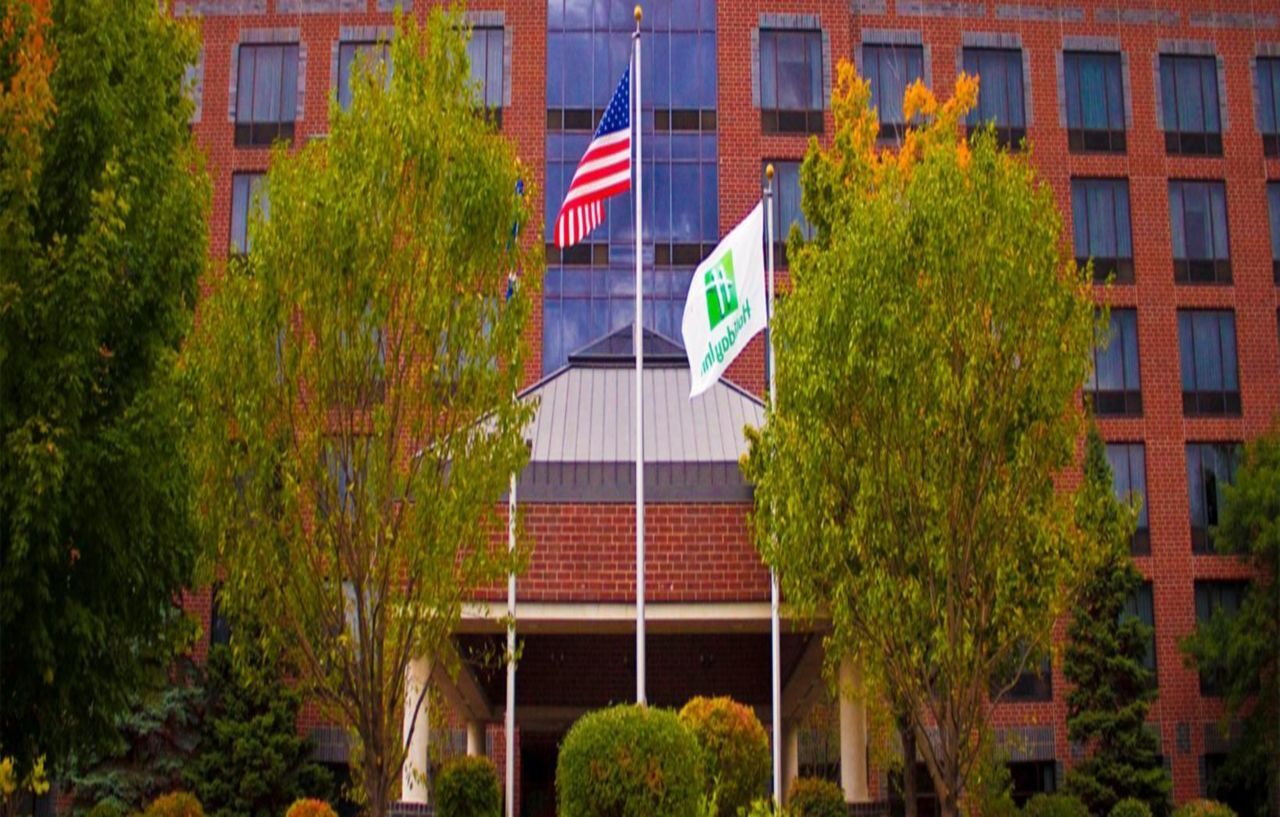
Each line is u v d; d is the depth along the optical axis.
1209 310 43.09
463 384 18.77
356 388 18.58
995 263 20.22
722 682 37.12
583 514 26.23
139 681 22.11
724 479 26.48
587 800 18.36
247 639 19.58
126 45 21.31
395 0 43.25
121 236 20.39
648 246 42.03
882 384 20.19
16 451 18.55
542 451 27.06
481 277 19.17
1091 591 35.88
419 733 26.97
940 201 20.45
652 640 37.47
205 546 18.70
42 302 19.16
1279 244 43.66
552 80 42.94
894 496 20.62
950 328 20.30
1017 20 44.16
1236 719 40.03
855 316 20.31
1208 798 39.72
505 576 20.81
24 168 18.12
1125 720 35.09
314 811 27.17
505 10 43.34
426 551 18.47
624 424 28.36
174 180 21.69
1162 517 41.56
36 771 16.78
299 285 18.44
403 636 18.69
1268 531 36.41
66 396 19.28
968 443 20.38
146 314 20.92
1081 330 20.77
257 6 43.38
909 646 20.72
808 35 43.59
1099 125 43.84
